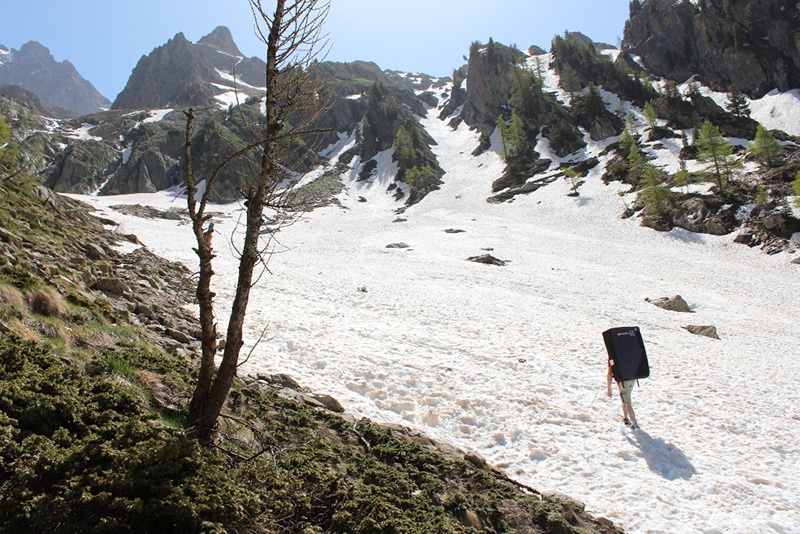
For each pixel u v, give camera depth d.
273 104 6.78
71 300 9.57
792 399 16.31
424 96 193.12
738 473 10.87
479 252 49.91
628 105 115.00
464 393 13.36
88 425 5.74
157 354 9.22
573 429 12.14
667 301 34.25
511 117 123.12
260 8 6.80
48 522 4.37
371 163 125.44
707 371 18.50
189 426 6.57
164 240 43.06
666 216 67.69
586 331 22.86
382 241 59.41
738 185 69.62
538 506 7.98
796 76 106.56
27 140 128.88
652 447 11.66
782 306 39.28
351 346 16.11
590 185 85.38
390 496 6.81
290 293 24.59
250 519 5.34
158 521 4.79
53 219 21.92
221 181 96.88
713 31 119.94
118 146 133.12
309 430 8.58
